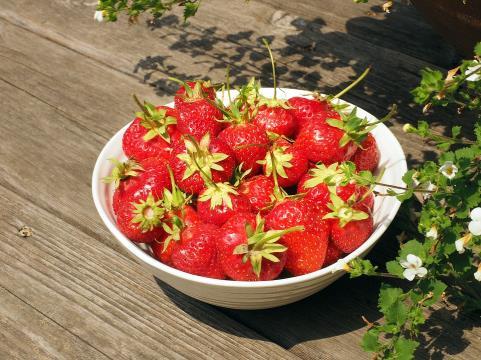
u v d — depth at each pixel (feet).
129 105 2.26
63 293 1.74
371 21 2.49
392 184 1.60
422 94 1.32
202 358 1.59
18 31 2.58
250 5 2.61
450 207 1.46
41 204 1.98
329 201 1.52
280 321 1.63
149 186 1.53
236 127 1.59
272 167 1.50
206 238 1.44
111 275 1.77
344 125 1.55
